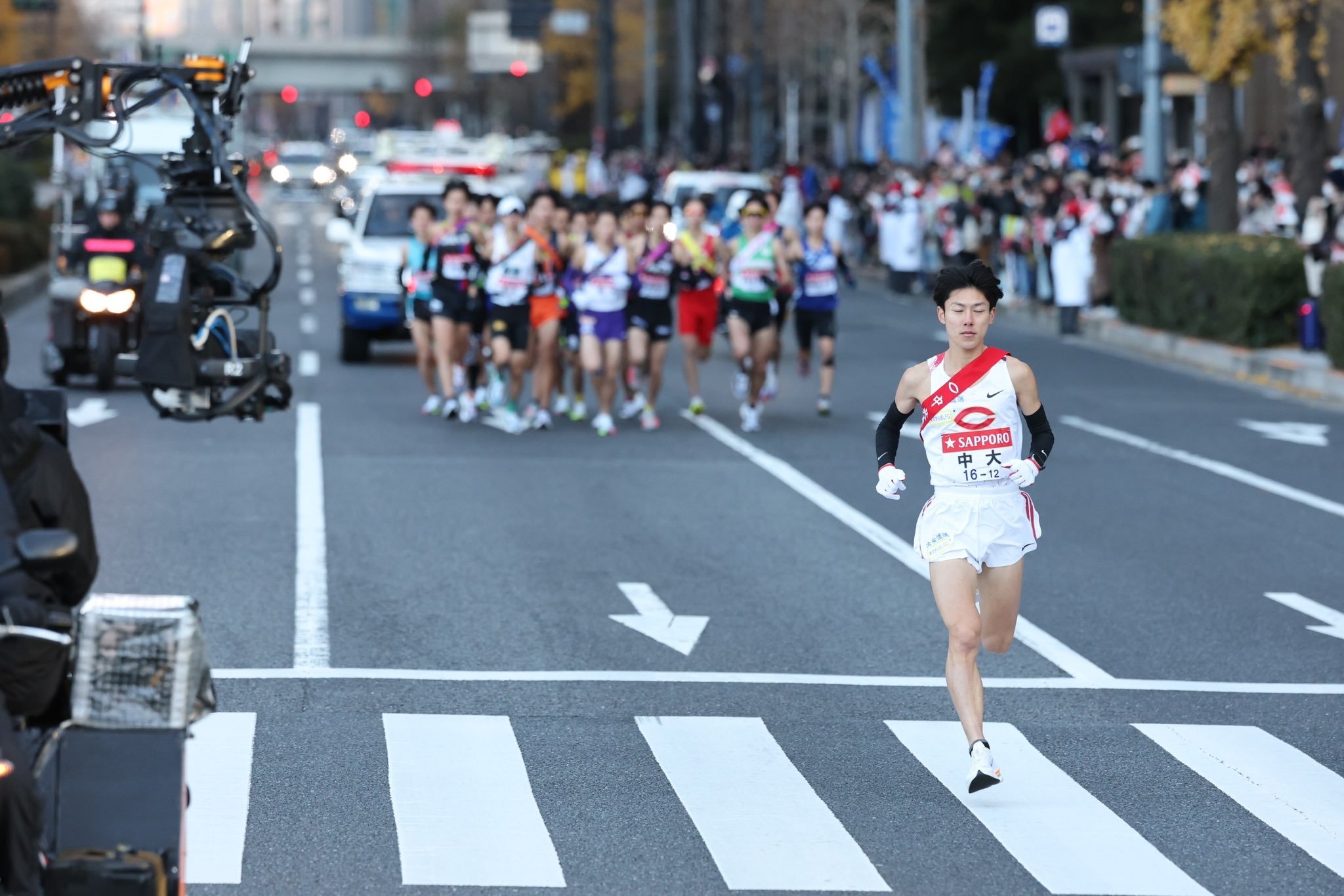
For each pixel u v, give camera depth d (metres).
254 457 63.31
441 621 40.59
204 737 31.69
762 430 71.44
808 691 35.53
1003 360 29.58
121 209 82.19
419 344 74.12
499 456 64.31
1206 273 97.69
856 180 174.88
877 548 49.53
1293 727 33.62
